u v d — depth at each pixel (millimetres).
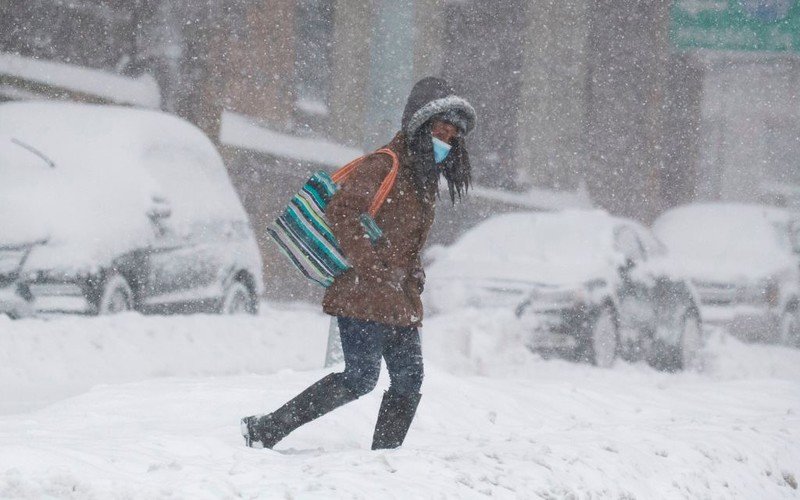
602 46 89250
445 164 16188
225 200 39156
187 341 33094
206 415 19469
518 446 16312
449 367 35688
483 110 82812
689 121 95938
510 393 23688
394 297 15484
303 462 13875
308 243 15312
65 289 32094
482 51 82312
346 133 68938
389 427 16109
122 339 31312
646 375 38875
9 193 32969
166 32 57031
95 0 55719
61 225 32656
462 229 73938
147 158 36312
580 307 39281
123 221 34031
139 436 15156
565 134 87250
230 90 59531
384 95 26484
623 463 16141
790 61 97812
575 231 42625
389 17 26422
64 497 11477
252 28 61031
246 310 39312
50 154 34844
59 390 27594
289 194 61875
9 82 50562
